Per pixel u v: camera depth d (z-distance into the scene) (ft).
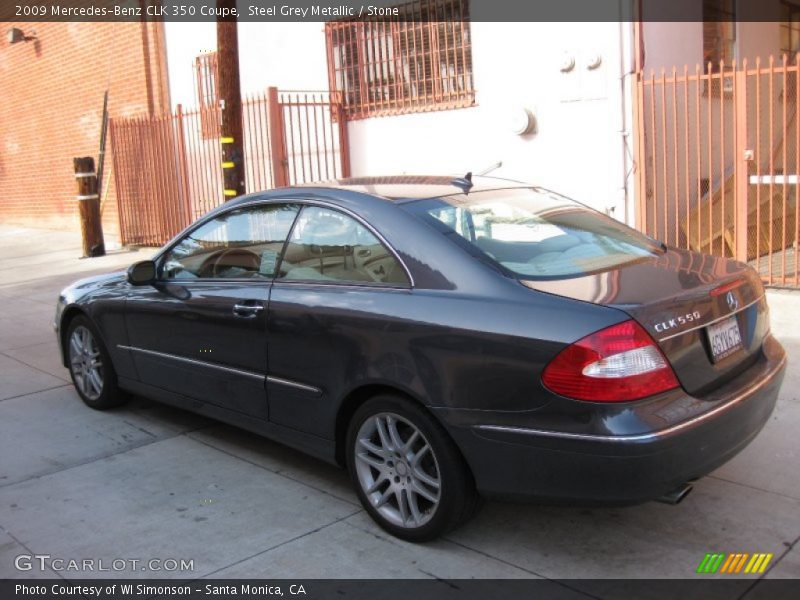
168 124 45.16
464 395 11.20
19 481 15.15
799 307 23.58
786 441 15.37
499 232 12.84
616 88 28.37
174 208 45.96
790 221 32.07
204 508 13.78
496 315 11.10
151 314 16.52
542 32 30.01
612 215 29.32
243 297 14.46
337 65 37.99
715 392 11.19
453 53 33.37
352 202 13.50
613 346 10.25
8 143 64.23
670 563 11.47
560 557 11.76
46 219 61.36
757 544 11.87
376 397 12.37
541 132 30.89
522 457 10.82
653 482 10.29
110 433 17.58
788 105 35.88
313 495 14.17
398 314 12.00
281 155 37.93
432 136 34.76
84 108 54.34
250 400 14.64
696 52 31.91
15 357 24.45
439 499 11.73
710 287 11.62
